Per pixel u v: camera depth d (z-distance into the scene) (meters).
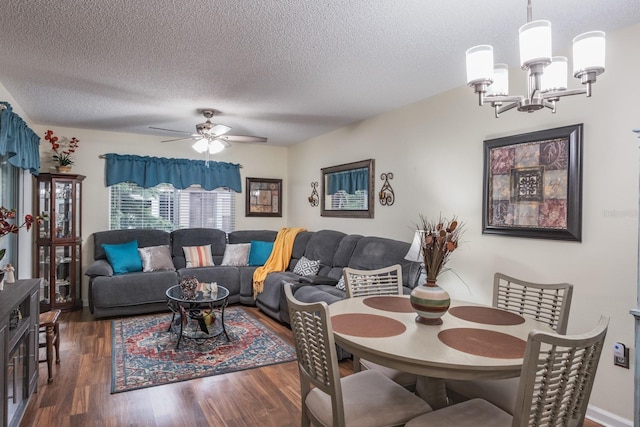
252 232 5.94
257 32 2.33
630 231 2.24
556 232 2.58
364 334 1.72
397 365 1.51
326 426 1.59
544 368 1.26
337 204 5.11
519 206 2.82
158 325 4.20
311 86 3.33
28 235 4.36
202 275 4.99
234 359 3.29
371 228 4.46
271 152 6.46
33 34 2.36
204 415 2.40
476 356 1.48
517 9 2.05
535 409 1.28
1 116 2.76
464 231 3.29
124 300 4.45
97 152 5.25
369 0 1.97
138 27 2.27
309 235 5.17
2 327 1.79
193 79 3.15
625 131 2.26
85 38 2.41
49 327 2.81
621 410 2.27
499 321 1.95
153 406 2.50
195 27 2.27
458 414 1.57
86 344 3.60
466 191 3.28
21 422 2.27
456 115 3.37
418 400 1.71
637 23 2.20
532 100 1.53
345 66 2.86
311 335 1.61
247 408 2.49
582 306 2.46
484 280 3.11
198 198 5.98
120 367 3.09
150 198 5.64
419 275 3.42
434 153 3.60
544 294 2.21
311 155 5.78
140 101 3.78
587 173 2.43
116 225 5.41
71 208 4.80
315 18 2.15
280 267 5.17
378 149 4.35
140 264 4.97
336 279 4.18
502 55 2.65
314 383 1.64
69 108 4.05
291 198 6.41
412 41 2.44
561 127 2.56
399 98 3.69
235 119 4.52
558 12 2.07
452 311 2.14
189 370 3.05
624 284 2.26
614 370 2.30
